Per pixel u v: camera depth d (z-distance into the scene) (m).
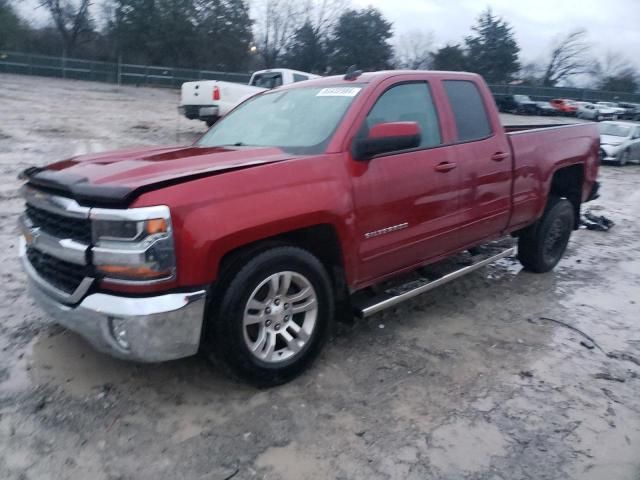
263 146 4.01
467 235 4.70
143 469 2.77
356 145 3.71
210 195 3.03
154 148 4.17
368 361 3.92
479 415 3.33
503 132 5.01
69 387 3.41
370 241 3.81
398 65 66.81
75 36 53.97
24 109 19.59
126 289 2.93
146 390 3.43
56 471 2.72
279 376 3.44
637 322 4.91
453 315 4.84
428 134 4.34
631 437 3.19
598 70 79.19
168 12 47.78
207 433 3.06
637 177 16.30
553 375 3.85
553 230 5.92
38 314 4.37
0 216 7.08
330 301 3.65
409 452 2.98
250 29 51.88
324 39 58.19
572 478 2.84
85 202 3.00
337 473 2.80
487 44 67.25
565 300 5.37
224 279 3.16
